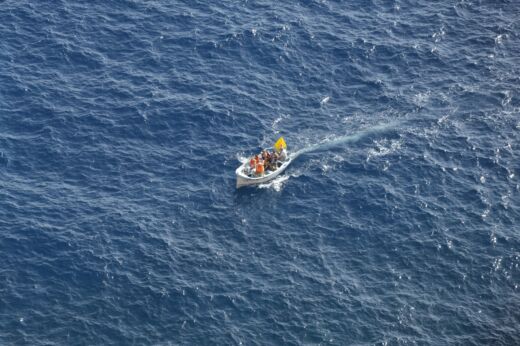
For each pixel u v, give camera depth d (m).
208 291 89.31
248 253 93.75
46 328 85.25
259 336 85.38
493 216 98.00
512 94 113.25
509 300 89.50
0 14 121.69
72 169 102.50
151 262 92.00
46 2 124.50
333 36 121.19
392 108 111.62
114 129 107.50
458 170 103.50
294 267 92.31
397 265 92.88
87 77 114.19
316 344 84.88
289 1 126.75
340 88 114.56
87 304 87.62
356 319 87.25
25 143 104.88
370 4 127.06
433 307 88.62
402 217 97.88
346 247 94.75
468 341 85.56
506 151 105.75
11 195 98.31
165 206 98.50
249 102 111.81
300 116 110.56
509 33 122.62
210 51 118.44
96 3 125.06
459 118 110.19
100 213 97.00
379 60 118.38
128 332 85.25
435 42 121.12
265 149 105.75
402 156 105.19
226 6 125.56
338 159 104.94
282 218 97.88
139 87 113.00
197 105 110.69
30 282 89.25
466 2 127.69
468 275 91.81
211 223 96.94
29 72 114.00
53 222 95.50
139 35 120.38
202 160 104.31
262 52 118.56
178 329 85.69
